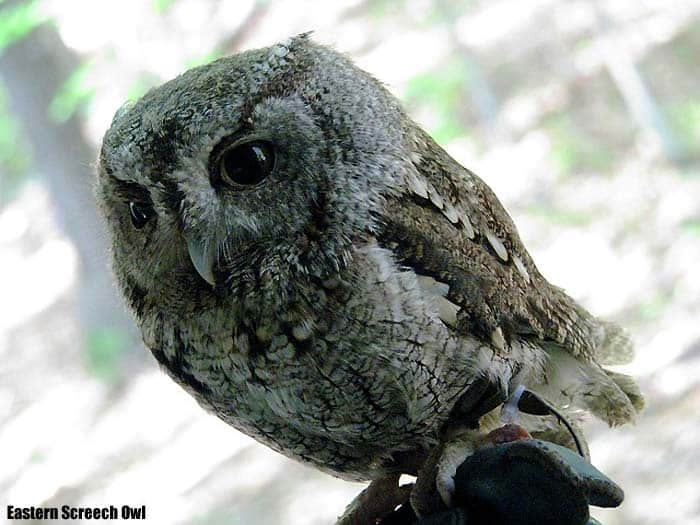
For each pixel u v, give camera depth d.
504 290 0.59
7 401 2.00
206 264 0.57
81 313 2.05
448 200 0.60
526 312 0.60
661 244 1.66
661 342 1.43
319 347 0.57
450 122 1.96
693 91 2.07
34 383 2.02
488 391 0.58
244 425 0.60
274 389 0.58
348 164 0.57
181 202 0.57
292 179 0.57
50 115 2.03
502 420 0.58
